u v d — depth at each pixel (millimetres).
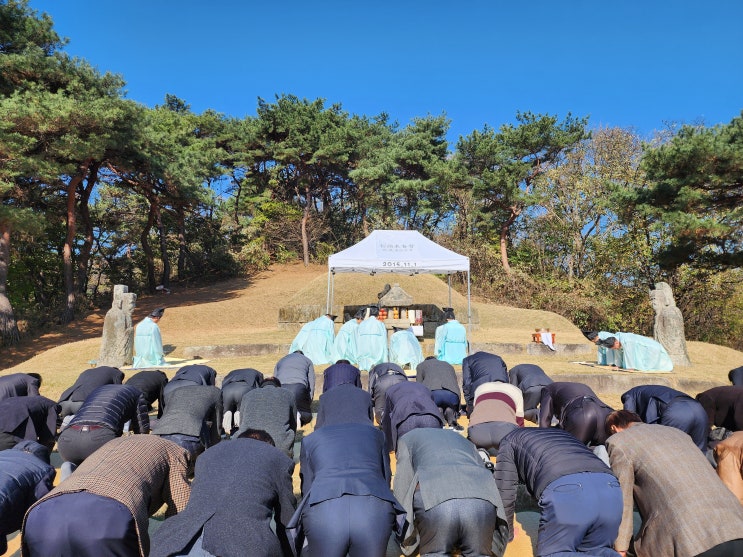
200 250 46250
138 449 3604
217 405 5824
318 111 49188
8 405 5422
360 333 12586
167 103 56312
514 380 8156
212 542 2857
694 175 18500
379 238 15242
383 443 4012
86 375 6785
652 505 3561
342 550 3281
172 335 23109
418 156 43938
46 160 22172
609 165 34906
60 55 23406
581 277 36562
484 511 3422
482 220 43906
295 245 50406
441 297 25234
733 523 3254
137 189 33438
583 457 3684
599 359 13359
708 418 5750
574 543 3410
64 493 3123
